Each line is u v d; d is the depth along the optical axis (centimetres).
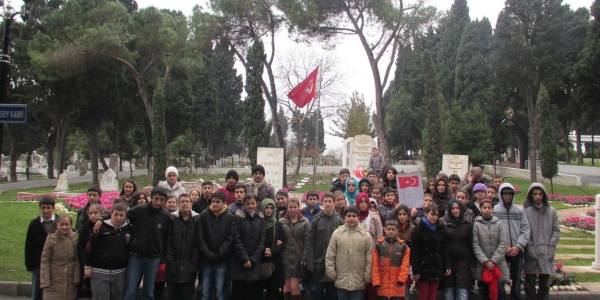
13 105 852
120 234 644
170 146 4319
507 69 3666
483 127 3178
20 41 3152
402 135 5675
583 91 3416
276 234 710
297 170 3938
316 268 699
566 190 2570
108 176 2636
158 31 3194
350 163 2384
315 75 1706
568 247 1187
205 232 683
